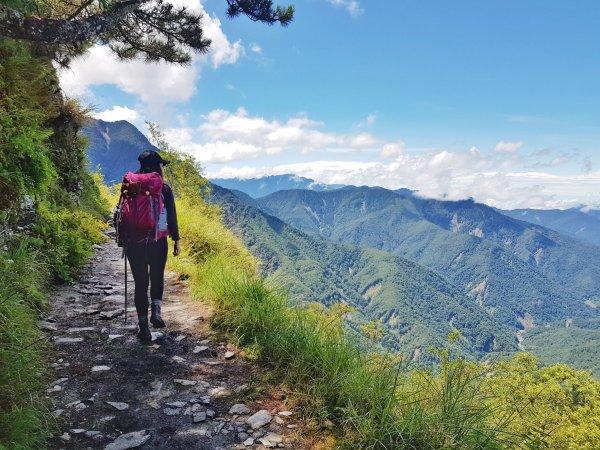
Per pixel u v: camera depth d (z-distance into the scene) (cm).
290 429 408
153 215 575
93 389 466
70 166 1434
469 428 372
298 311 607
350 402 411
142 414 425
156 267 605
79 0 938
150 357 550
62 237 899
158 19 1025
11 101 781
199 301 771
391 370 449
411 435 371
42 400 411
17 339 466
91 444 376
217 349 575
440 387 421
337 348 504
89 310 717
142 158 600
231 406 443
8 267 615
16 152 758
